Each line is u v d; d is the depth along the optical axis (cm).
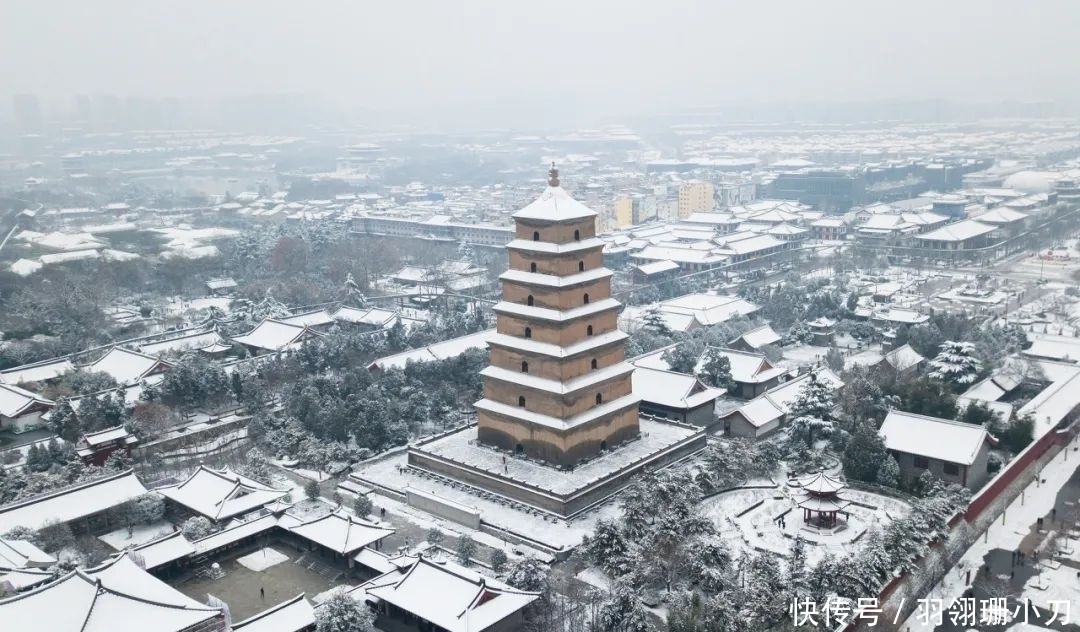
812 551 9838
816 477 10456
